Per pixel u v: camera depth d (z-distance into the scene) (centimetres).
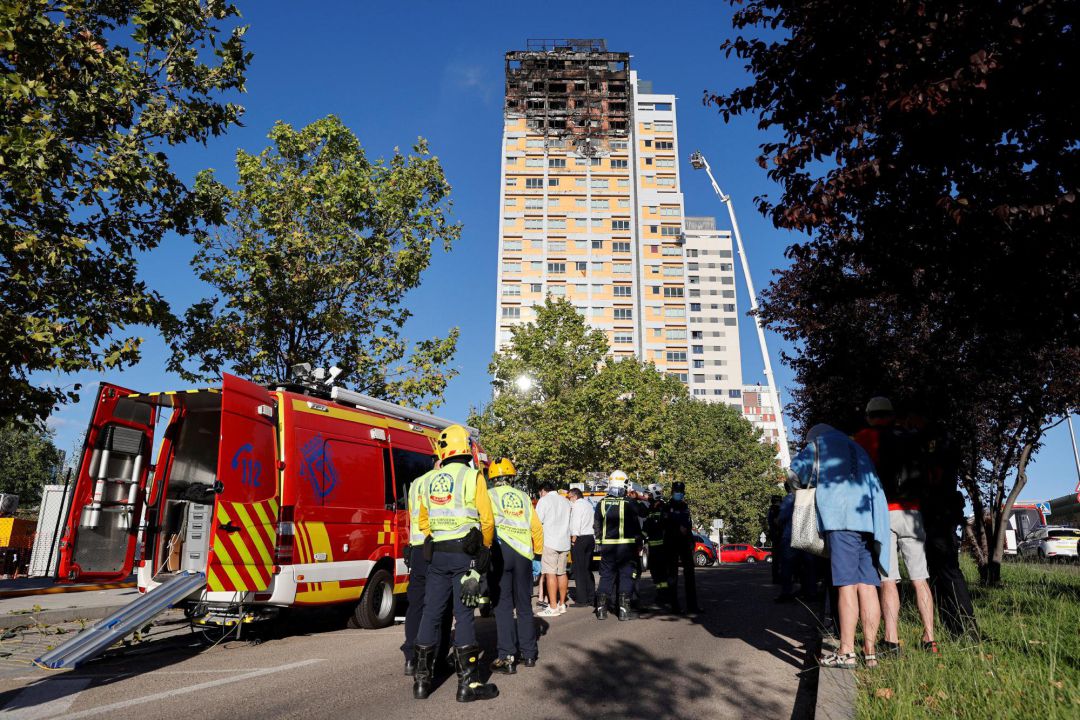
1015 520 4375
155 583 815
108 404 828
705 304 13562
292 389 905
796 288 1356
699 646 683
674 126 9038
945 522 616
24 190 980
